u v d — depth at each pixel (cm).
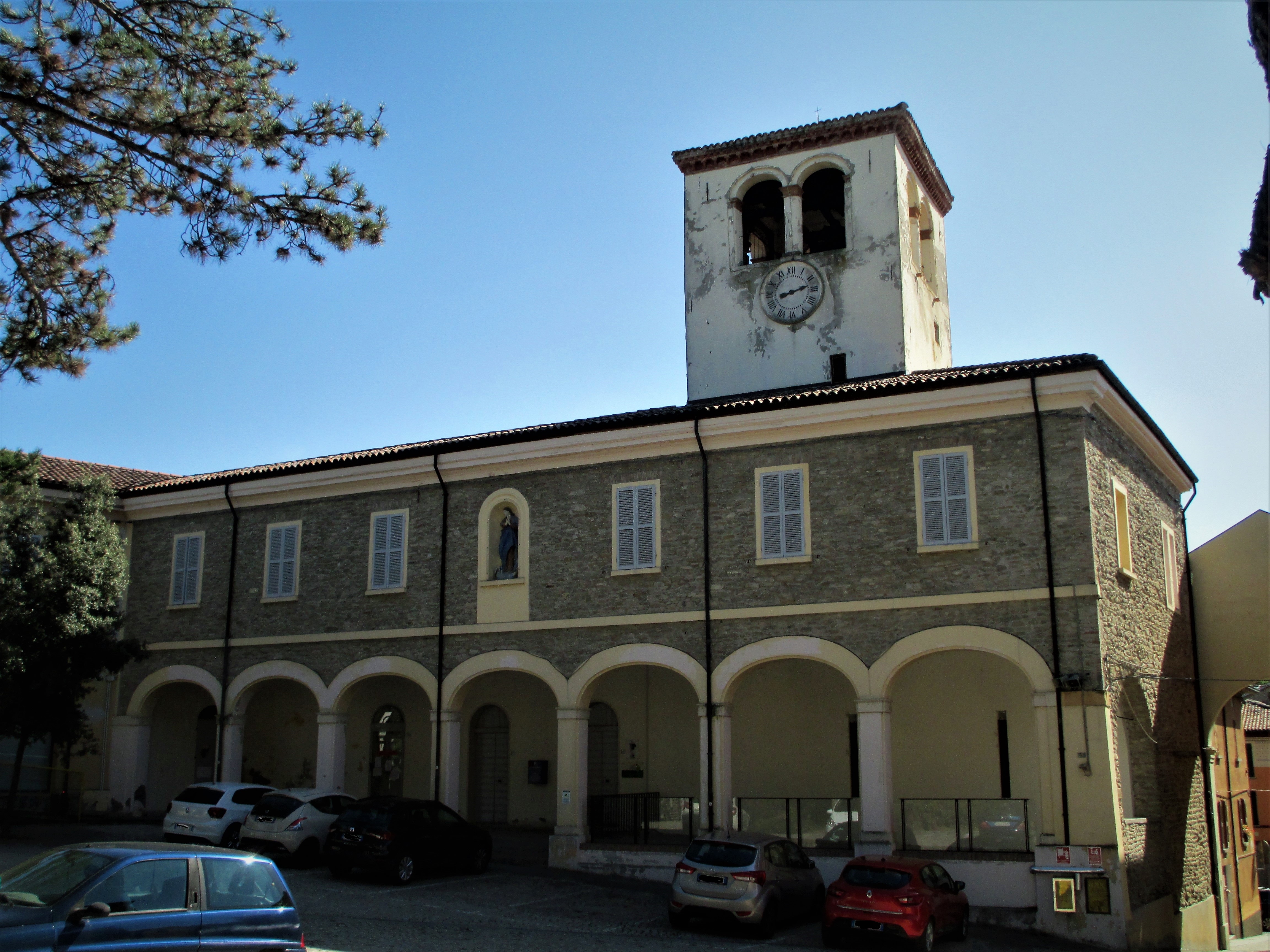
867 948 1775
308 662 2836
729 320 3206
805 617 2272
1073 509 2102
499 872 2380
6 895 1159
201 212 1580
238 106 1572
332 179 1612
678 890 1884
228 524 3042
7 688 2598
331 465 2833
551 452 2581
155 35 1545
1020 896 2020
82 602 2692
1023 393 2148
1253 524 2805
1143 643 2347
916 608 2180
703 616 2362
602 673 2452
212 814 2416
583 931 1841
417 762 3058
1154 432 2498
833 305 3098
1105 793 1977
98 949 1109
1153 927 2130
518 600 2581
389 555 2773
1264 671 2711
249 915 1230
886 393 2236
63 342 1644
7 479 2664
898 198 3084
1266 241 1177
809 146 3195
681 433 2428
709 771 2300
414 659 2689
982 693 2439
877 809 2139
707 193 3303
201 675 2983
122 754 3056
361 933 1706
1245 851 3312
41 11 1509
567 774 2450
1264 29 1034
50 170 1597
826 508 2302
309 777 3209
